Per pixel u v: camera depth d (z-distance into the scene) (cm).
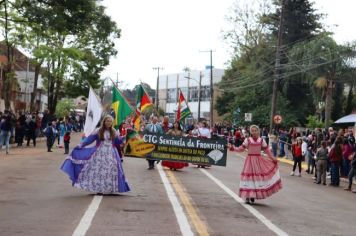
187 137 1658
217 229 1006
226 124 5691
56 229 945
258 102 5659
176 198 1380
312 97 5056
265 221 1130
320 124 4350
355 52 4231
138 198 1338
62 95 5875
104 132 1349
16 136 3356
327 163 2212
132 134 1661
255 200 1463
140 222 1034
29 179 1681
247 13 6250
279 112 5250
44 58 4712
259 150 1370
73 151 1333
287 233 1019
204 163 1659
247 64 6291
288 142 3781
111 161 1353
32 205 1190
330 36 4381
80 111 8938
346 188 2086
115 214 1102
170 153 1658
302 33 5419
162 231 962
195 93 9662
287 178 2353
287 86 5228
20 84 6550
